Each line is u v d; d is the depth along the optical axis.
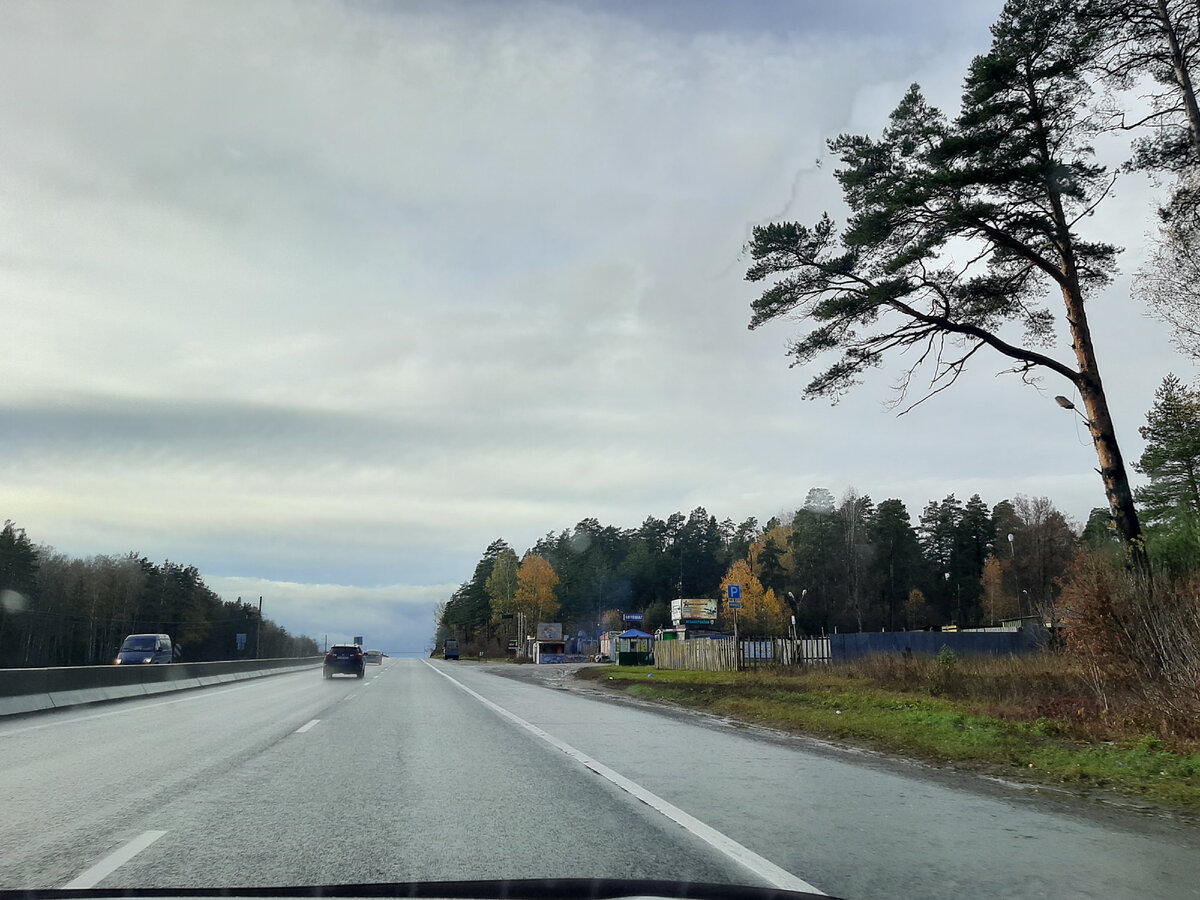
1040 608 26.16
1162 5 19.80
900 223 23.59
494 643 135.75
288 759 10.62
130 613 108.12
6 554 86.31
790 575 107.50
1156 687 14.34
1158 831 6.96
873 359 25.31
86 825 6.69
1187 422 50.81
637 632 69.44
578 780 9.12
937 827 6.95
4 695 16.78
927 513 120.94
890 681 23.38
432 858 5.70
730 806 7.75
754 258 25.17
